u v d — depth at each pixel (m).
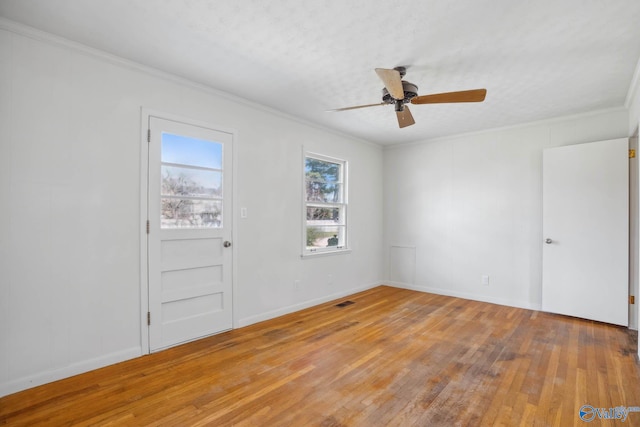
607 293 3.56
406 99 2.81
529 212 4.23
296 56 2.57
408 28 2.17
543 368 2.53
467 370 2.50
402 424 1.86
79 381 2.31
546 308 3.94
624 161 3.47
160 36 2.29
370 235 5.39
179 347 2.93
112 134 2.59
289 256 4.00
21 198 2.19
